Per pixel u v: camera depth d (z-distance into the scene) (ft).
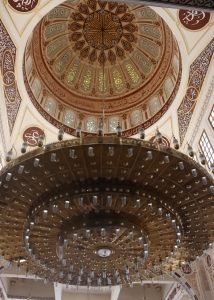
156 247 20.38
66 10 35.17
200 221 19.42
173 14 24.76
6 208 18.25
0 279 41.57
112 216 18.38
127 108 37.14
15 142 31.14
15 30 24.47
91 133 35.94
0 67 25.22
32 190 17.66
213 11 10.30
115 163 16.58
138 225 18.78
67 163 16.47
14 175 16.76
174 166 16.79
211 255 30.35
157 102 34.17
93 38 37.93
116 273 21.31
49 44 35.70
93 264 20.89
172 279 39.19
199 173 17.02
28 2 22.93
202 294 34.40
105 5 35.88
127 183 17.78
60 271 21.93
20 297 45.44
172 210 18.42
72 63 38.17
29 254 20.11
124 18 36.55
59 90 36.45
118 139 15.79
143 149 15.90
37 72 33.73
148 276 23.73
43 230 19.07
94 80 39.06
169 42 32.78
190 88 28.09
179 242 18.92
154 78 35.76
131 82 38.14
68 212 18.19
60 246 18.57
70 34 37.01
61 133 16.92
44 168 16.62
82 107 37.45
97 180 17.53
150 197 17.76
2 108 27.04
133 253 19.84
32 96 31.04
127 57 38.29
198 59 26.03
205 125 27.04
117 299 47.70
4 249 20.65
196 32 25.04
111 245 19.17
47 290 46.88
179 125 31.04
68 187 17.71
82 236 18.51
